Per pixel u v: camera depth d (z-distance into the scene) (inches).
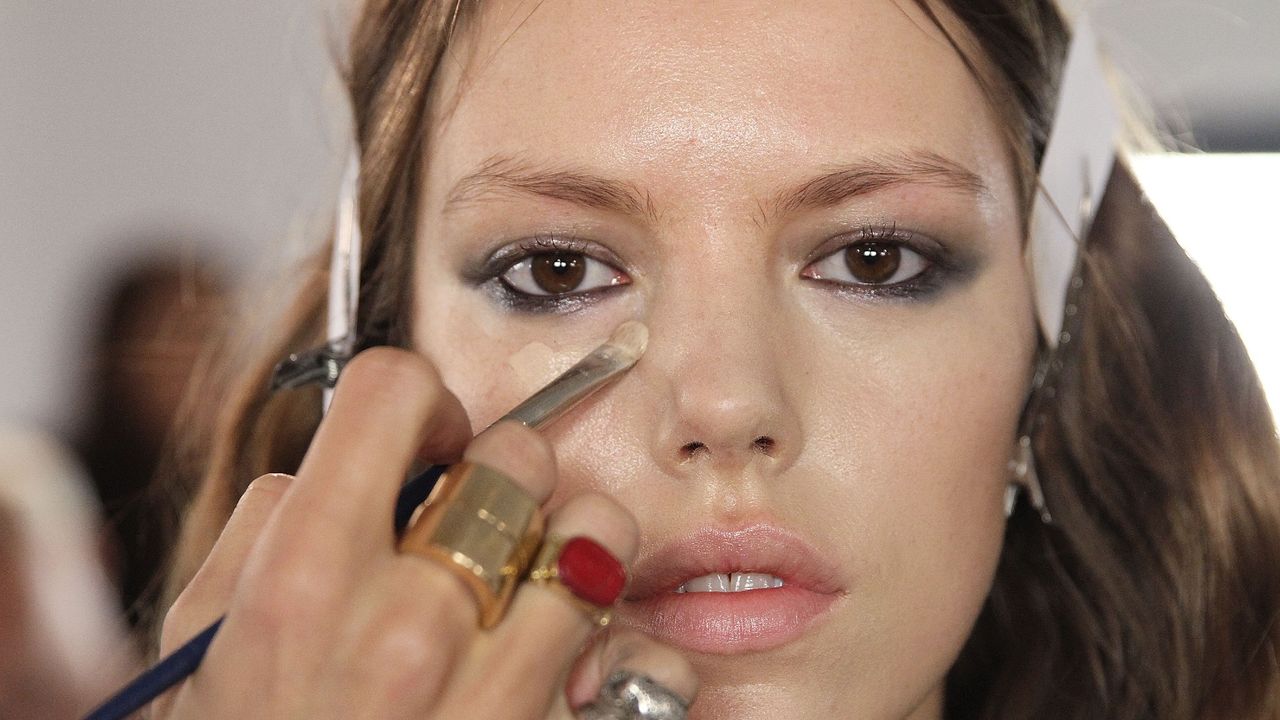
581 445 17.2
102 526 29.9
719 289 17.2
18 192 39.1
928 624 17.8
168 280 33.9
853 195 17.4
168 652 15.4
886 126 17.4
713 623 17.1
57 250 37.0
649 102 17.3
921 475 17.7
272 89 35.7
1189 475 21.4
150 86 36.9
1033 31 18.8
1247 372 21.5
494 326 18.0
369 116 19.4
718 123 17.2
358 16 19.7
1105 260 21.2
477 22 17.9
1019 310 18.4
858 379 17.6
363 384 15.0
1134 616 21.4
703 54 17.3
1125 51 23.5
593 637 15.8
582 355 17.7
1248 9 27.7
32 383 35.3
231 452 22.6
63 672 28.1
